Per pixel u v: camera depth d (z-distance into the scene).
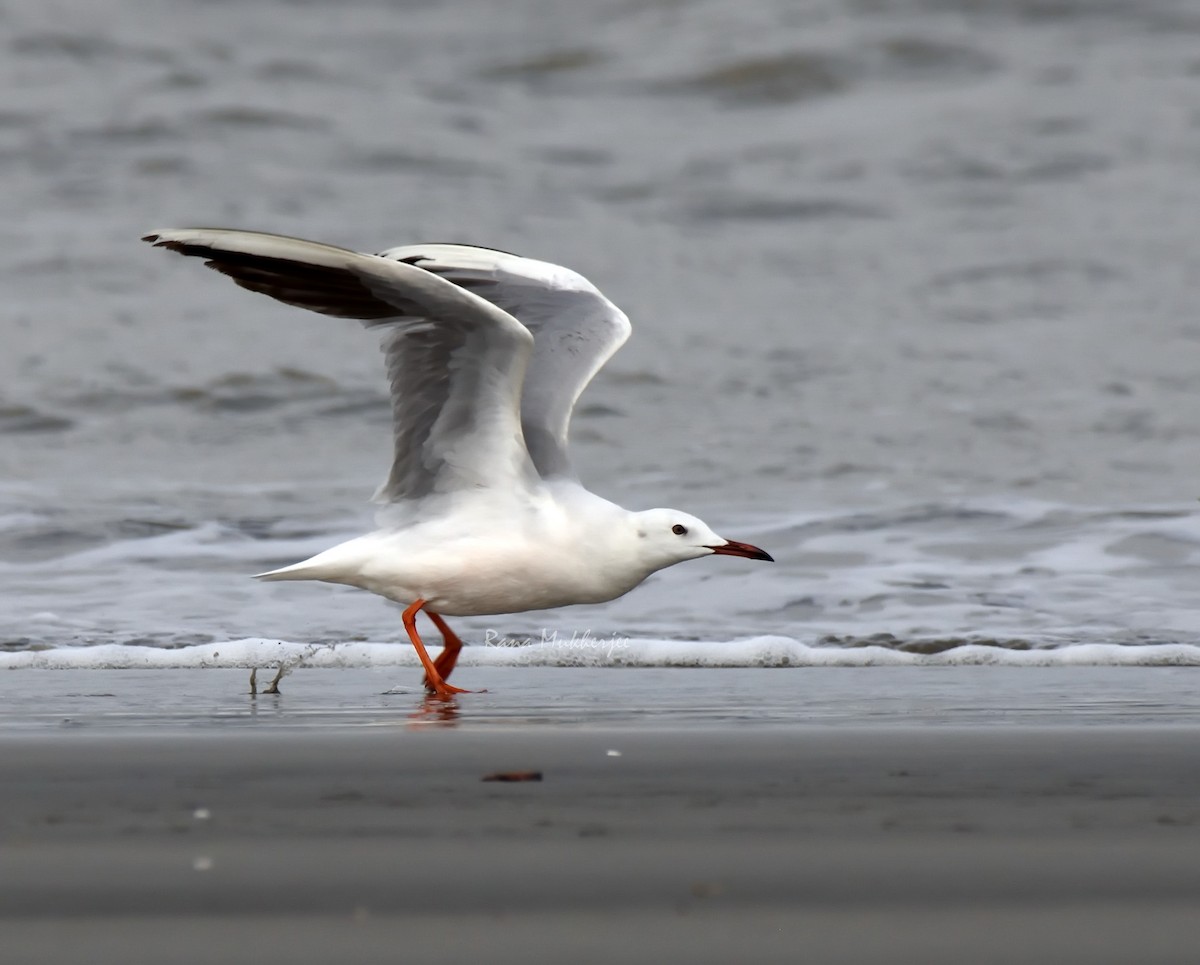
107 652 10.66
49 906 3.78
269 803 5.17
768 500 15.96
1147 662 10.84
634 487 16.52
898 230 27.94
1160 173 30.11
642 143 31.42
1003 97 33.09
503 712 8.19
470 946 3.48
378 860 4.27
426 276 7.58
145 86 32.78
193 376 20.47
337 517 15.21
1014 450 17.97
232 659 10.69
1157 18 36.16
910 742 6.77
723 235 27.66
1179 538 14.38
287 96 32.81
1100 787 5.54
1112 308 24.34
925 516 15.16
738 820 4.88
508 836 4.61
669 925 3.65
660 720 7.77
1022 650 11.02
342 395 20.05
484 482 8.58
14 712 8.12
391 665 10.71
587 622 11.99
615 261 26.34
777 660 10.87
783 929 3.62
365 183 29.44
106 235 26.86
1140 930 3.61
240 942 3.49
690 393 20.14
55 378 20.39
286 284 7.75
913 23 35.78
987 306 24.41
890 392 20.31
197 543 14.22
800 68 34.09
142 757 6.24
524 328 7.93
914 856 4.34
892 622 11.94
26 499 15.66
